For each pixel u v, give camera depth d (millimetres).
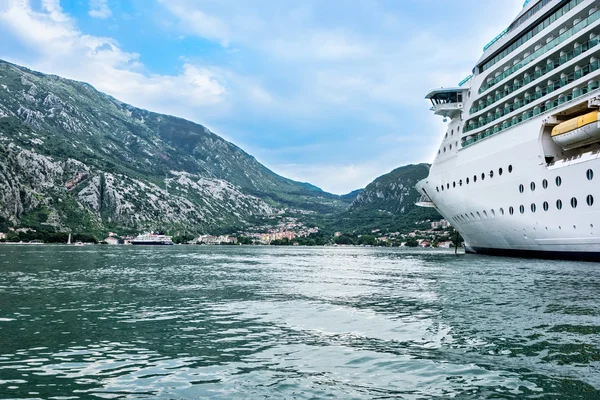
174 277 34094
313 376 9500
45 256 68500
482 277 31031
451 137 56156
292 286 27734
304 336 13305
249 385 8930
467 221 51281
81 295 22688
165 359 10789
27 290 24547
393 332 13828
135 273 37594
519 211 41594
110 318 16219
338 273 39875
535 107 41344
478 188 47688
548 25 42562
